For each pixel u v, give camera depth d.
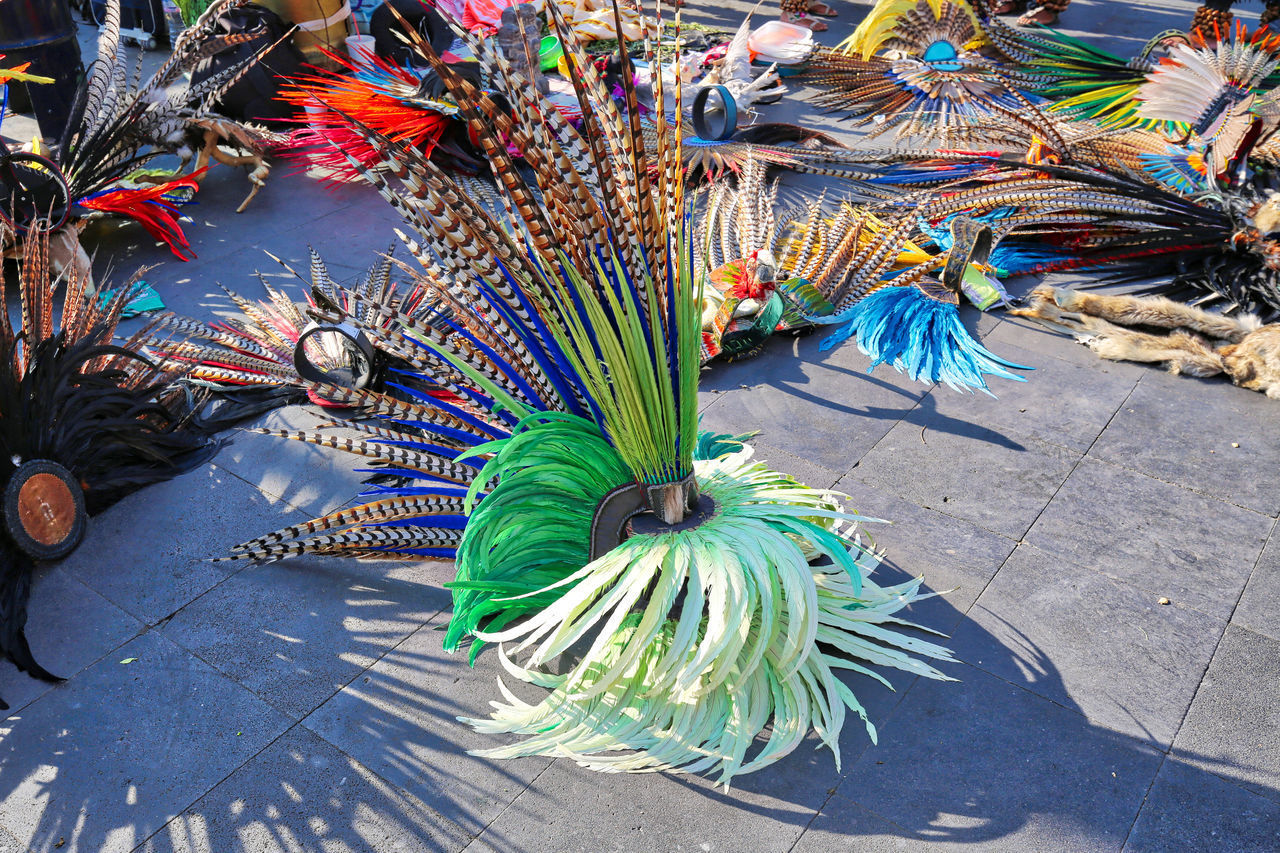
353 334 4.26
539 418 3.03
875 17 9.45
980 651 3.32
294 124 7.64
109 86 5.92
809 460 4.29
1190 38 8.49
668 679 2.82
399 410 3.44
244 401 4.51
